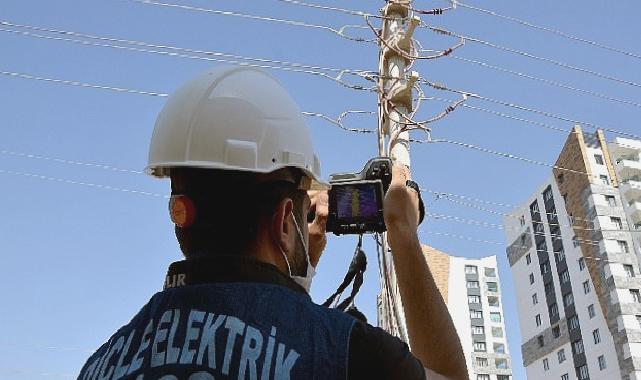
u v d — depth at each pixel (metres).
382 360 1.07
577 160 56.28
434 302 1.30
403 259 1.36
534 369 56.81
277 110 1.37
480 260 84.56
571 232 55.31
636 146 56.47
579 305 52.81
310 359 1.03
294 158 1.32
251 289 1.12
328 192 1.85
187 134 1.31
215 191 1.24
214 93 1.36
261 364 1.03
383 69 6.71
